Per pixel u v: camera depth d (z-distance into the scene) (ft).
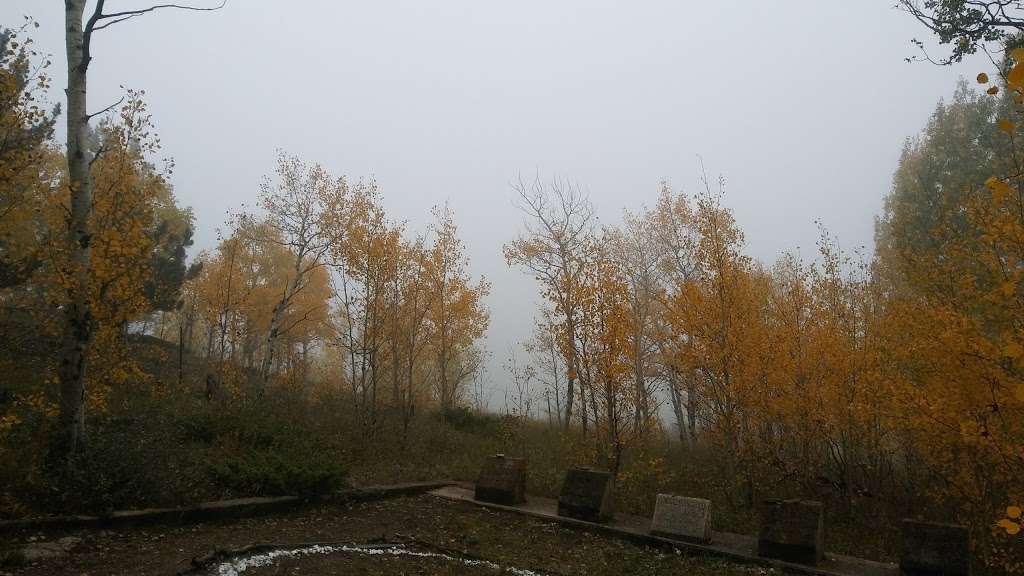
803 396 41.14
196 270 75.66
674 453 58.65
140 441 33.53
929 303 34.19
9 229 33.22
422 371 92.53
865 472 41.68
